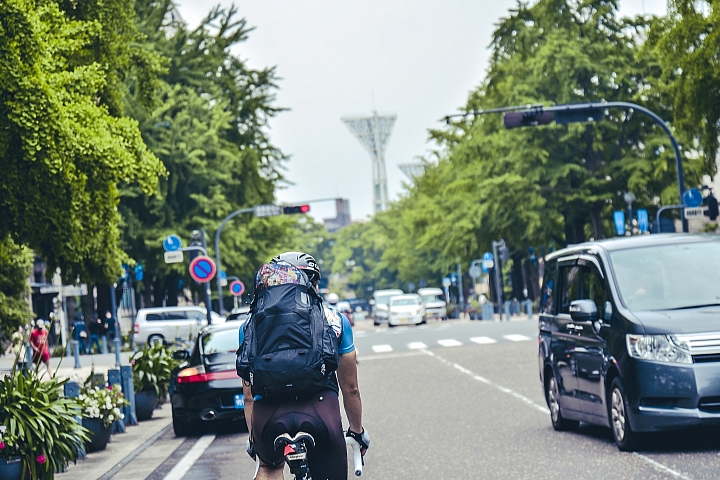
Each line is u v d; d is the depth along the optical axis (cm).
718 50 4419
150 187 4028
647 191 8700
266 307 899
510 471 1758
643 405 1822
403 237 16775
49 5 3684
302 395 900
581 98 8644
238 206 9075
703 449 1842
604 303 2006
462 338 6544
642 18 8756
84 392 2458
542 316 2398
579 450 1948
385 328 11288
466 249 10325
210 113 8625
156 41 8588
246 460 2156
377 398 3338
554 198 9044
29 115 3275
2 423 1780
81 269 4456
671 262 2020
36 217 3553
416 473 1808
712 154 4756
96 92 4016
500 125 9225
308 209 7250
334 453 909
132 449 2456
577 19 8969
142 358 3419
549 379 2356
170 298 9969
